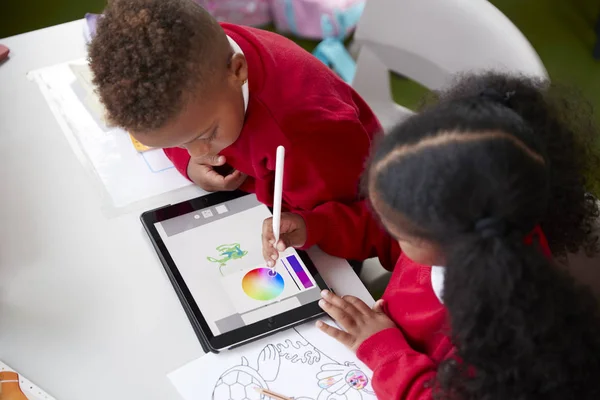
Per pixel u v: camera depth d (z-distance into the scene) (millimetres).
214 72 733
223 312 769
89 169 942
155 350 752
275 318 766
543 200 580
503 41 1004
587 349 577
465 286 548
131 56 685
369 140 931
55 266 833
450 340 619
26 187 917
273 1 1965
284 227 840
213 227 861
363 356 740
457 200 537
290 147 865
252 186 937
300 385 722
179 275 804
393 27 1150
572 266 840
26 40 1120
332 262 859
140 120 709
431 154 548
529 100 662
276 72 869
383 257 945
